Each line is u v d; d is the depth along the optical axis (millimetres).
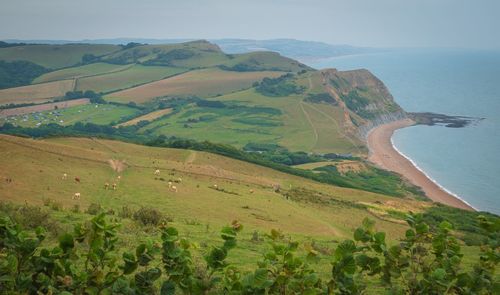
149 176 67312
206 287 5855
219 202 55594
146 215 31422
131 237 21781
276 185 82375
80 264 12578
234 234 6113
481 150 196375
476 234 54406
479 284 5914
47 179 52625
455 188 142250
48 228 21141
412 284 5988
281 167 108188
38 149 67688
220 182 73562
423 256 6297
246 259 20578
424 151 197750
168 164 78625
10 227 6008
